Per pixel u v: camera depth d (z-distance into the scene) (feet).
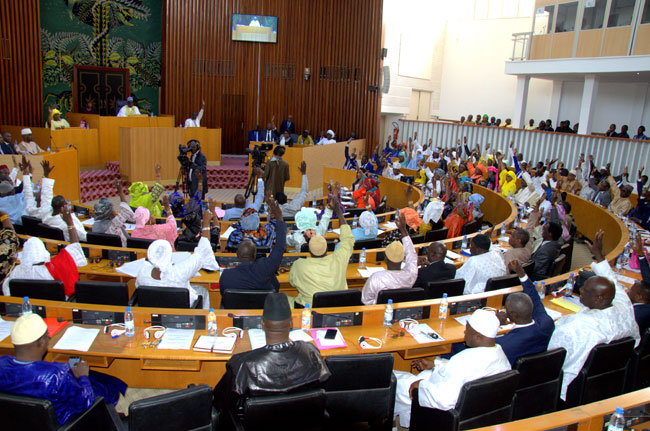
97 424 9.75
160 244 14.96
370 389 10.98
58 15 55.88
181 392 9.11
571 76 60.34
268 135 55.77
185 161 36.42
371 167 47.83
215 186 51.65
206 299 17.67
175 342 12.48
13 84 50.16
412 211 27.32
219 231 22.15
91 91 58.54
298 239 22.97
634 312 14.42
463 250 23.54
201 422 9.35
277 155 37.45
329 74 63.98
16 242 16.47
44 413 8.54
